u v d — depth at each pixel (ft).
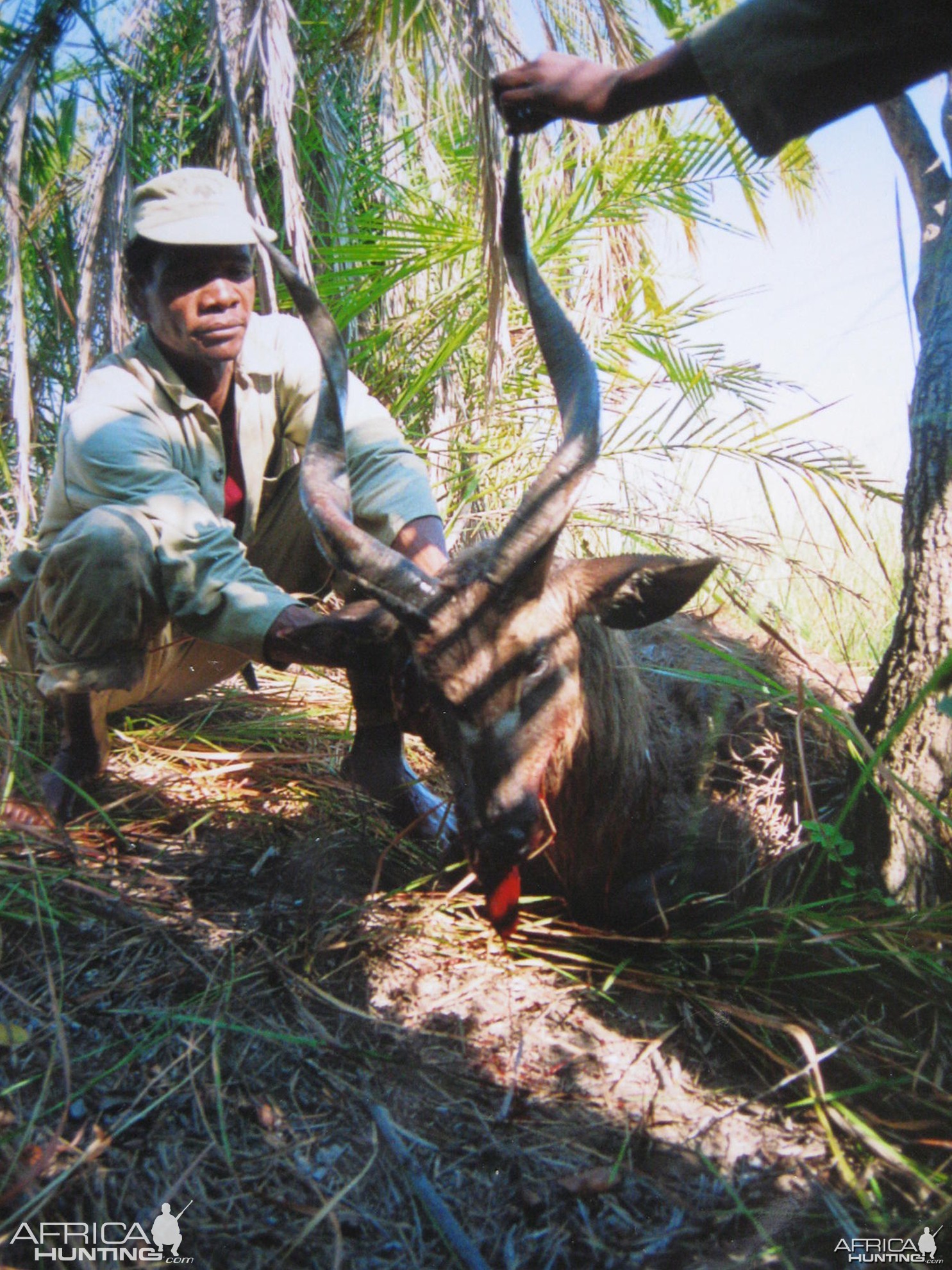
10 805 11.30
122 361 11.91
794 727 13.39
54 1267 6.88
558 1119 8.39
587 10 18.21
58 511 12.01
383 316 21.83
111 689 11.41
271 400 12.42
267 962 9.61
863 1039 9.37
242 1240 7.22
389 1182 7.74
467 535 19.99
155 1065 8.46
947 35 7.39
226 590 10.69
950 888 11.31
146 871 10.84
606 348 20.42
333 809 12.45
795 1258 7.32
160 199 10.85
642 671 13.73
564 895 10.98
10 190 17.69
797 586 17.78
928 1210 7.67
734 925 10.44
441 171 20.68
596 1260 7.27
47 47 18.19
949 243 11.49
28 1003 8.91
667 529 17.19
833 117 8.02
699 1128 8.43
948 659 9.18
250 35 17.71
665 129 18.99
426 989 9.72
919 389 11.28
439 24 17.10
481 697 9.04
